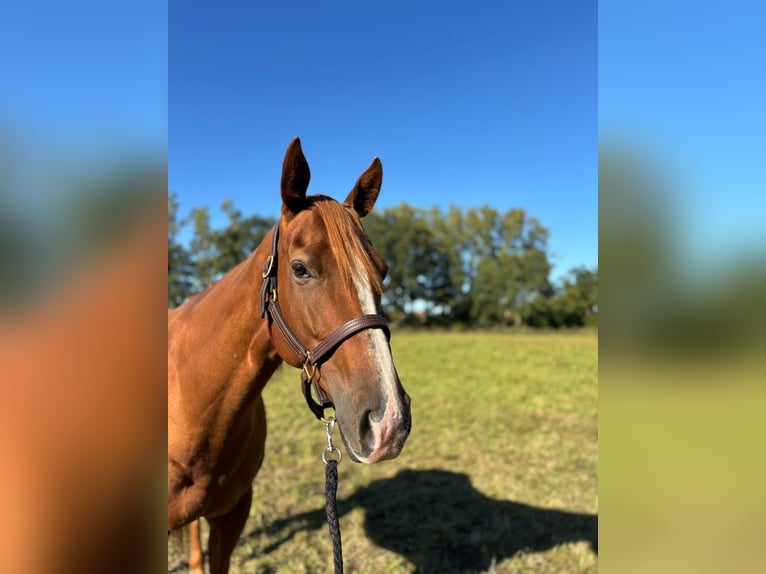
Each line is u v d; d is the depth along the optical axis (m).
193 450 2.04
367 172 2.12
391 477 4.80
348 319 1.61
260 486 4.54
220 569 2.45
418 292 48.50
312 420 7.08
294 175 1.77
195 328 2.10
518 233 49.88
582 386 10.34
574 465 5.20
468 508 4.12
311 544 3.53
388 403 1.50
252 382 1.99
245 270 2.02
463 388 9.98
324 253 1.67
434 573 3.19
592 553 3.39
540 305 43.84
